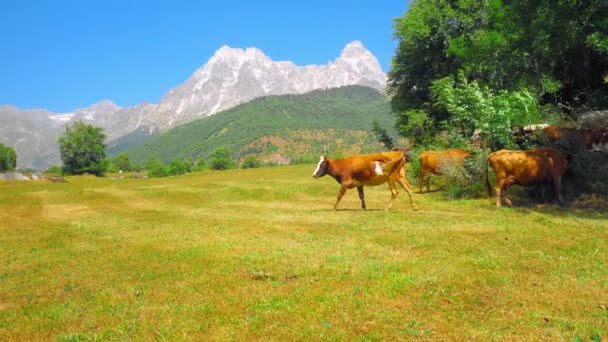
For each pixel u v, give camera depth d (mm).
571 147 17516
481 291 6699
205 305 6758
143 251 11484
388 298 6605
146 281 8508
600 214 13555
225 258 9875
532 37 19688
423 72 41125
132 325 6086
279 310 6359
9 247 13531
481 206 16703
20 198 27344
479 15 34594
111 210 23047
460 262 8422
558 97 24000
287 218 16406
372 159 17422
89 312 6848
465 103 23656
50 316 6777
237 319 6090
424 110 38281
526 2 18359
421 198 20812
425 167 22906
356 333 5438
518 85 26250
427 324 5582
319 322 5828
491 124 20219
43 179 78500
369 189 26125
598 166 16906
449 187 21719
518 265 8047
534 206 15805
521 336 5125
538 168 15703
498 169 16188
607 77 23078
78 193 28719
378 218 14898
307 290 7215
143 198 26672
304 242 11477
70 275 9469
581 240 9906
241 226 14945
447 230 11953
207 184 31375
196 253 10625
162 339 5523
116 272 9430
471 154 20875
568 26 17281
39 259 11492
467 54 25531
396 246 10336
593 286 6762
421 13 37938
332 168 17859
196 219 17938
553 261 8227
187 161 159875
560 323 5438
